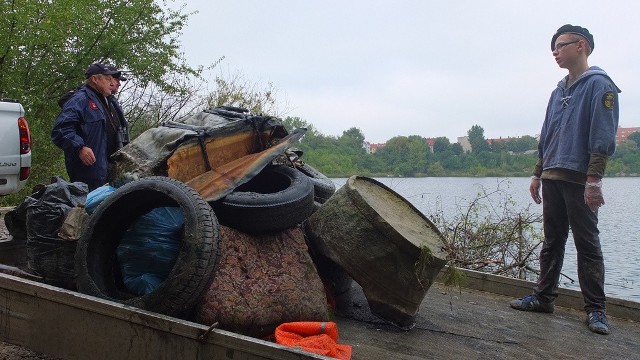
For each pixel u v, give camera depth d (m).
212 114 4.38
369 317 3.72
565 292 4.47
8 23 12.43
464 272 4.81
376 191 4.26
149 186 3.06
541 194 4.59
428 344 3.28
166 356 2.46
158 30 15.09
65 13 13.02
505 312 4.14
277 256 3.40
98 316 2.63
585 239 4.08
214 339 2.36
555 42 4.43
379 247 3.53
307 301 3.22
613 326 3.98
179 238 3.24
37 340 2.81
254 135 4.20
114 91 5.25
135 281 3.17
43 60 13.87
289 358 2.20
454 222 8.50
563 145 4.23
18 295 2.89
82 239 3.13
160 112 15.23
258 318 2.97
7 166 7.11
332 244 3.68
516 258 8.09
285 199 3.53
